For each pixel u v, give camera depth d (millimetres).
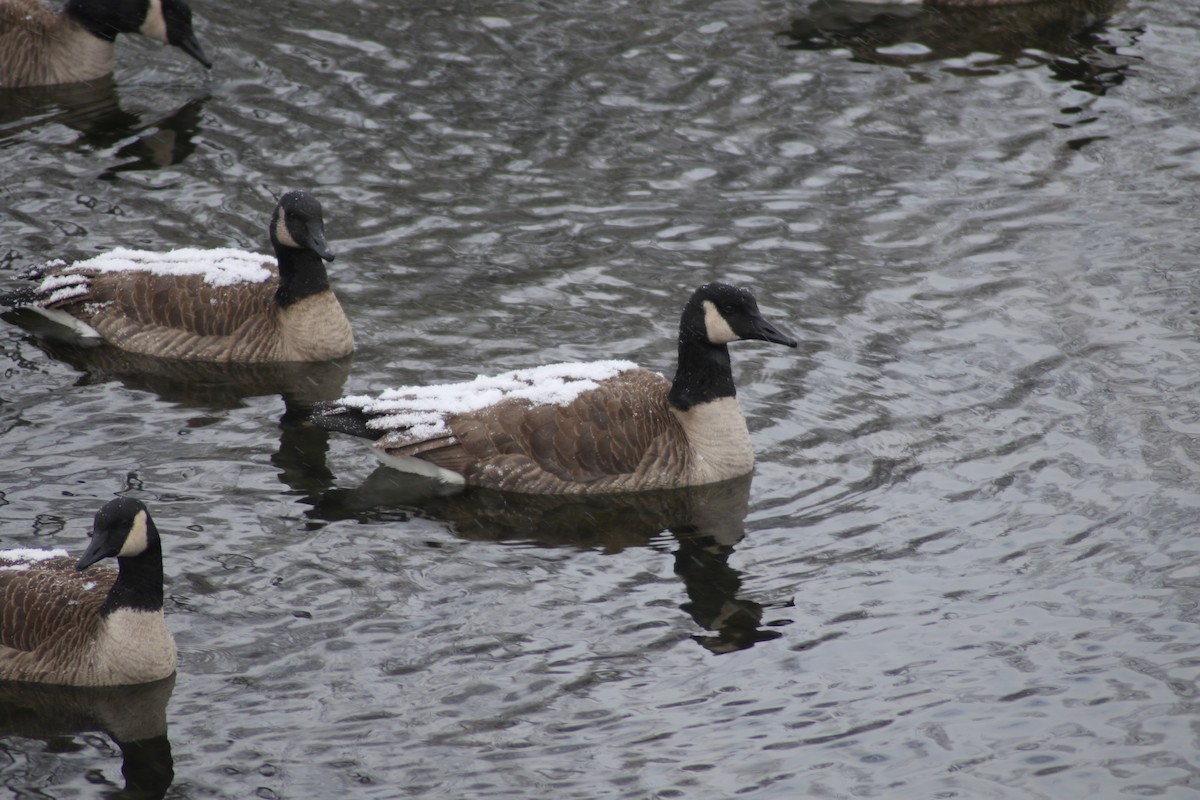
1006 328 18312
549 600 13281
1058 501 14766
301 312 17469
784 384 17219
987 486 15078
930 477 15266
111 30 24859
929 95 25016
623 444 15195
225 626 12758
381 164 22469
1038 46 26891
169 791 10883
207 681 12086
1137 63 26125
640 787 10961
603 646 12641
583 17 27734
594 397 15328
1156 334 18031
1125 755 11281
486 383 15852
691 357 15375
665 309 18859
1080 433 15977
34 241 19797
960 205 21594
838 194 21969
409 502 14891
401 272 19641
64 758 11258
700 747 11406
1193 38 27125
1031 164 22766
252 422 16281
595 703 11898
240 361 17641
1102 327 18250
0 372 17125
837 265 19984
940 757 11281
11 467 15039
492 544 14203
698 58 26219
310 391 16984
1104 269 19719
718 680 12211
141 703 11844
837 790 10930
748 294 15180
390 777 11039
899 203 21688
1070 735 11516
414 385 17016
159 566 11953
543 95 24766
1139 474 15180
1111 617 12977
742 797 10844
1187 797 10805
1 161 22016
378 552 13953
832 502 14906
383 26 27109
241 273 18141
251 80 25047
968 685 12125
